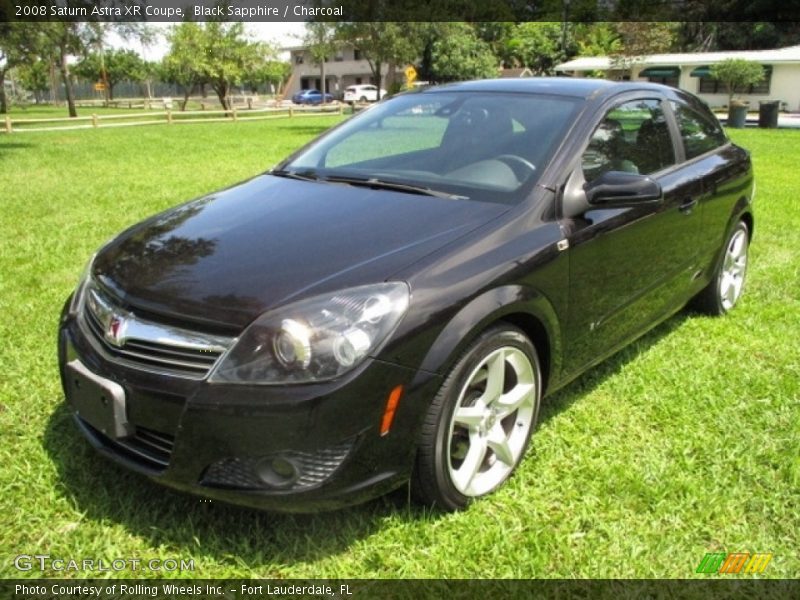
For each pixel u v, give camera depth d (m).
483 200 3.04
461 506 2.72
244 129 24.86
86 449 3.03
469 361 2.56
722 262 4.67
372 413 2.33
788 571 2.50
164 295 2.47
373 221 2.87
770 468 3.10
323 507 2.37
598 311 3.29
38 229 6.99
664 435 3.33
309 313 2.31
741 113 26.48
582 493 2.88
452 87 4.04
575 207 3.09
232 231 2.88
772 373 4.00
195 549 2.51
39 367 3.80
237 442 2.25
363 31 27.17
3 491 2.76
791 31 50.81
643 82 4.17
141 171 11.93
